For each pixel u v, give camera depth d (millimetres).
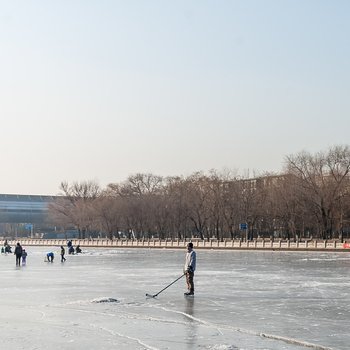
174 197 174000
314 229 147250
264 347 20984
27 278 50594
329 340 22094
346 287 40969
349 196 132250
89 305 31828
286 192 141875
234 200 157250
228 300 33812
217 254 104812
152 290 39719
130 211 182750
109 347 21141
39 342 21938
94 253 120375
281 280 46875
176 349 20734
